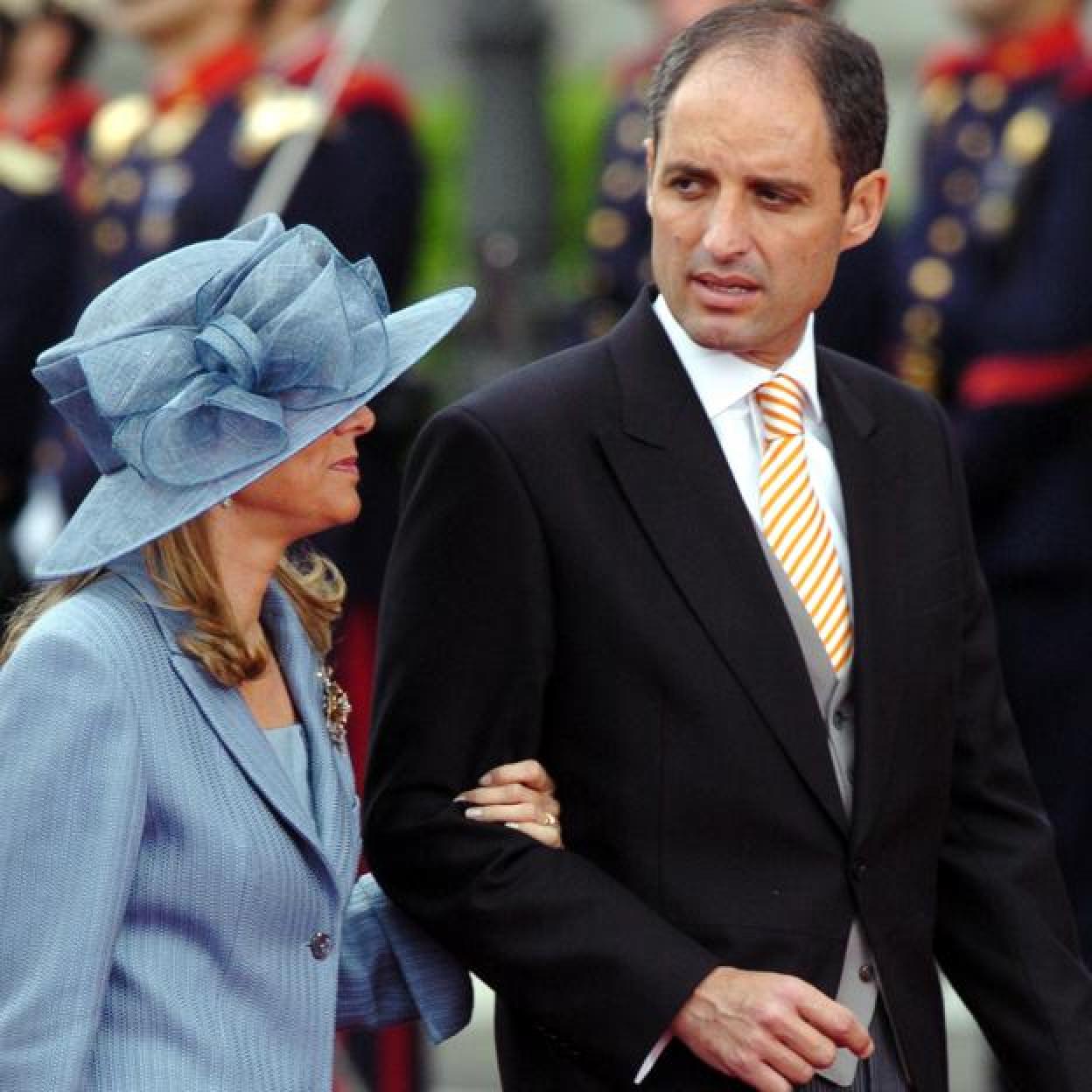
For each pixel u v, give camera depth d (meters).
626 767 15.59
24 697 14.29
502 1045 16.33
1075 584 25.53
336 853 14.94
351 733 24.58
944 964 16.84
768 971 15.44
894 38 39.28
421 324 15.28
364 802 16.08
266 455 14.50
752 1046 15.14
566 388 15.95
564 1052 15.76
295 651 15.31
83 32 32.78
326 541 24.28
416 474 15.93
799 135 15.42
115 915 14.12
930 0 39.16
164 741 14.38
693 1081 15.62
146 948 14.35
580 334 28.44
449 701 15.73
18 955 14.09
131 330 14.47
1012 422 25.45
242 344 14.45
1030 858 16.62
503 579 15.66
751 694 15.55
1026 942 16.45
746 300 15.56
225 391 14.45
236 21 27.09
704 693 15.53
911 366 26.36
